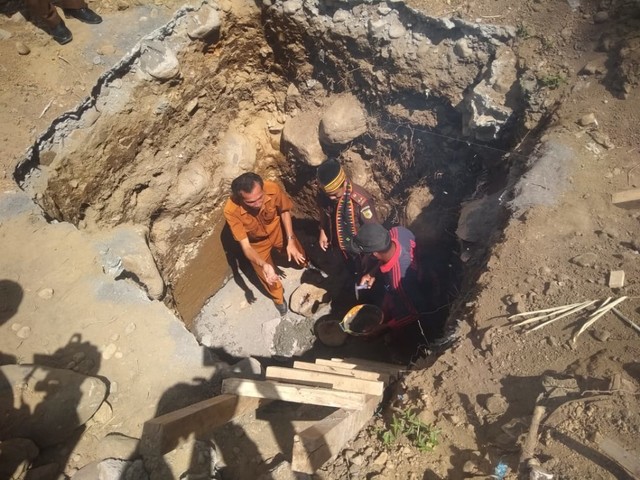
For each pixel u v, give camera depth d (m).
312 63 5.57
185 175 5.57
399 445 2.97
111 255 4.10
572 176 3.80
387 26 4.89
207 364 3.54
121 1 5.12
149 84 4.96
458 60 4.76
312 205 6.51
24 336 3.57
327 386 3.21
